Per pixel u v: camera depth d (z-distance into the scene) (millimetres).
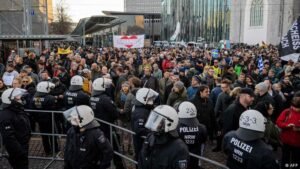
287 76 9625
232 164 3924
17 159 5559
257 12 68875
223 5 83812
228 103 7652
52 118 7164
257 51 27562
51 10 66625
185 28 102250
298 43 9289
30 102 7492
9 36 17125
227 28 82438
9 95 5445
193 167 5027
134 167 7047
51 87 7566
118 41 18375
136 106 5605
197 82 8859
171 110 3613
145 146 3771
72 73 12297
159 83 10102
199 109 7117
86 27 43156
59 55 18938
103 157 4348
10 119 5426
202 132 5031
